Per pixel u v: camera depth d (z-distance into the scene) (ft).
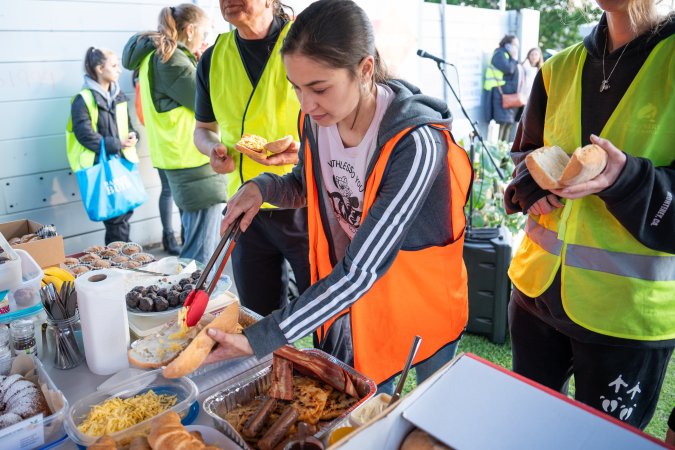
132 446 2.82
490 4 27.53
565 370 4.92
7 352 3.73
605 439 1.96
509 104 19.85
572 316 4.35
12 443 2.96
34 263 4.85
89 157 11.10
